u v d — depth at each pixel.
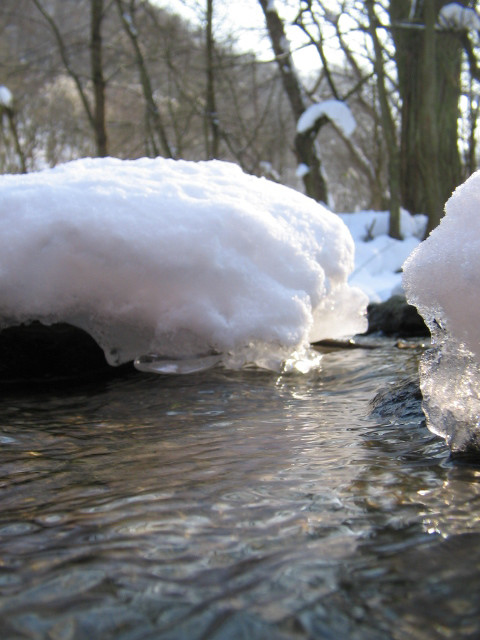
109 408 2.46
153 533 1.29
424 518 1.32
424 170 7.46
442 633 0.93
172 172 3.20
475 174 1.68
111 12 13.57
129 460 1.80
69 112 17.30
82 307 2.84
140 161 3.38
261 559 1.16
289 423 2.15
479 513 1.33
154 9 12.00
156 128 11.41
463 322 1.59
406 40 8.81
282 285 2.92
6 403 2.57
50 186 2.85
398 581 1.07
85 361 3.03
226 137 11.26
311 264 3.01
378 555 1.17
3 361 2.93
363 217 8.33
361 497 1.44
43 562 1.18
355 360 3.29
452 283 1.58
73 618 0.99
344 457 1.74
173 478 1.62
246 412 2.33
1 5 16.02
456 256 1.58
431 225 7.44
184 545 1.23
